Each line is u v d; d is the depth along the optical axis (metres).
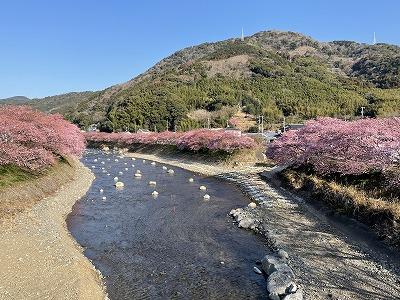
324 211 23.50
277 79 145.38
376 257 16.17
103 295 13.55
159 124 115.50
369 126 24.83
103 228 22.27
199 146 59.03
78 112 163.00
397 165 21.45
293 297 12.64
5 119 29.03
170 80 154.62
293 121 105.31
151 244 19.38
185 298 13.45
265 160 50.62
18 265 14.59
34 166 29.30
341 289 13.51
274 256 16.77
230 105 125.62
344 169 25.30
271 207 26.41
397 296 12.87
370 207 19.45
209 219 24.20
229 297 13.48
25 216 21.80
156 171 50.34
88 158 69.81
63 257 16.05
